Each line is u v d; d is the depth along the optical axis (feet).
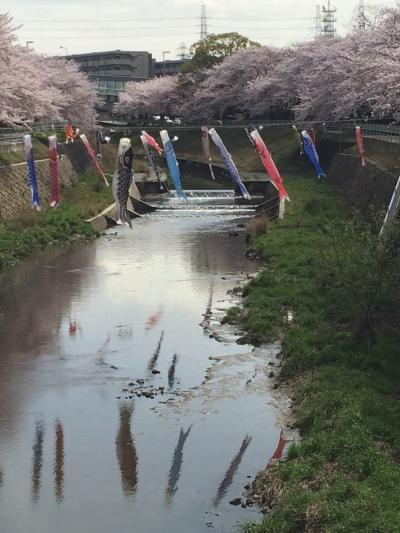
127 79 532.32
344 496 40.16
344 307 70.33
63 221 139.13
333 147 211.82
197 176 258.57
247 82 290.35
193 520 42.65
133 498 45.14
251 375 65.26
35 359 70.54
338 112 201.77
